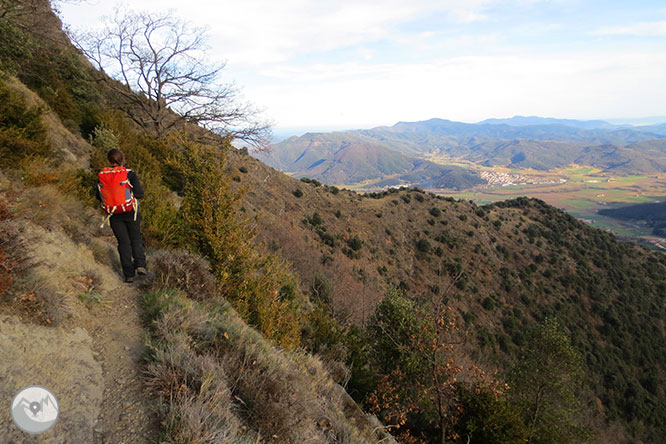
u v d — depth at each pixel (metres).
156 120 19.41
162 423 2.18
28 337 2.33
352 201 58.81
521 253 59.12
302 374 4.44
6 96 6.97
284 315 6.04
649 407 39.72
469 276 49.81
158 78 18.70
